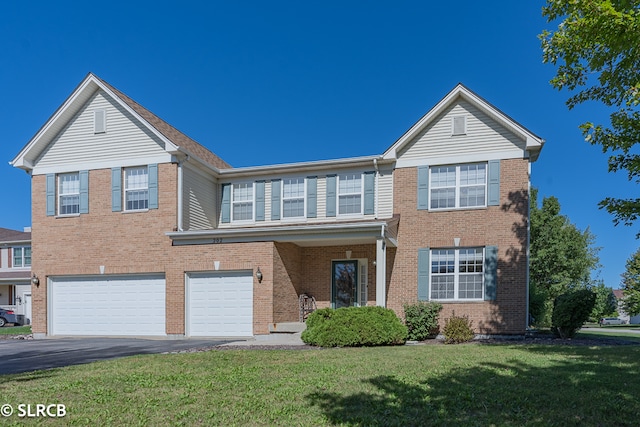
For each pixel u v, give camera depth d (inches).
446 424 199.9
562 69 425.1
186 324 643.5
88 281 701.9
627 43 312.7
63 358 435.8
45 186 729.0
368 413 216.4
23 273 1222.9
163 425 204.1
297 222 719.1
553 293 1317.7
